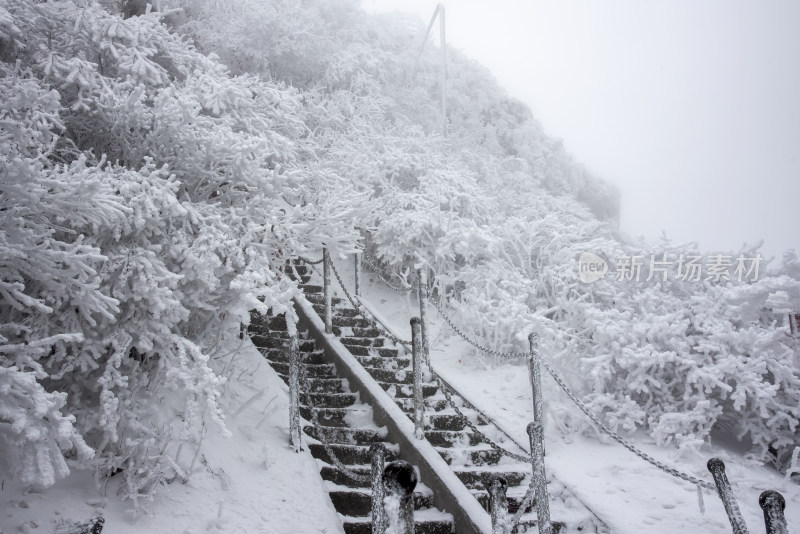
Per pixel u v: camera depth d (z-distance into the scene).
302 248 4.96
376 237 9.19
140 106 4.73
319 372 6.90
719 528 4.60
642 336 6.51
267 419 5.51
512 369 7.57
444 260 8.94
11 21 4.61
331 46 12.86
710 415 5.99
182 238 4.52
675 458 5.69
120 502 3.95
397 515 2.78
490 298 8.33
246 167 4.96
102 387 4.25
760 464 5.69
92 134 5.09
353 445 5.49
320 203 5.50
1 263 3.48
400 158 10.01
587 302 7.86
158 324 4.14
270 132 5.81
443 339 8.52
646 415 6.33
